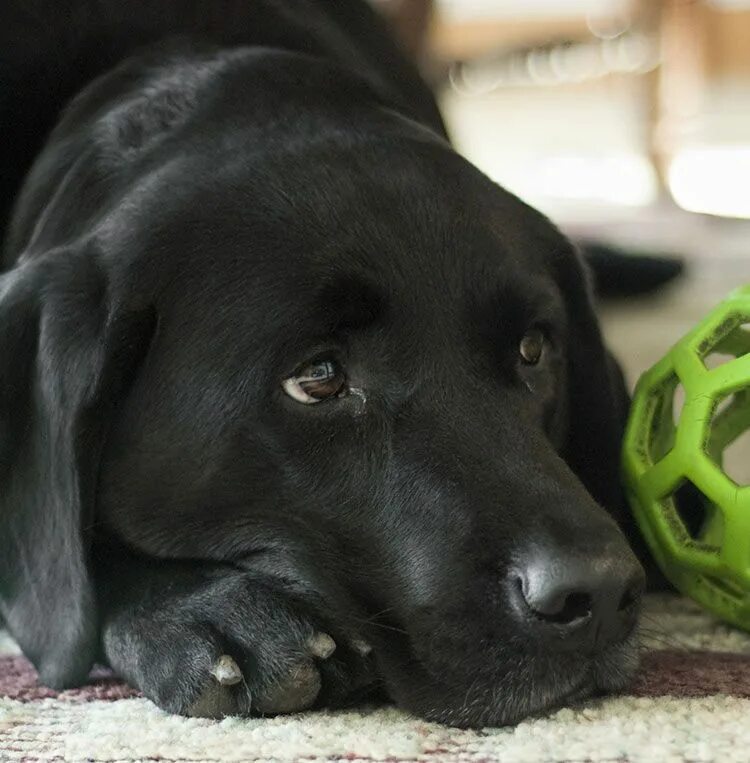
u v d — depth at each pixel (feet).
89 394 2.59
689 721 2.38
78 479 2.57
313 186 2.67
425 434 2.55
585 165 10.52
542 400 2.75
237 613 2.52
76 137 2.97
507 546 2.43
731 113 10.74
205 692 2.46
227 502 2.62
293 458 2.58
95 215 2.77
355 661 2.53
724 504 2.60
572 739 2.33
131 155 2.82
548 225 2.91
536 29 10.32
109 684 2.62
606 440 2.93
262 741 2.37
